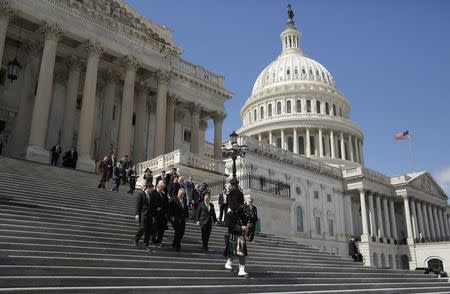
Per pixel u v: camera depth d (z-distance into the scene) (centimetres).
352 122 9794
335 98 10231
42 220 1234
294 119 9362
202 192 1998
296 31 12075
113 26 3388
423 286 1897
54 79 3459
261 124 9656
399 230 8488
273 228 2906
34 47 3212
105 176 2055
